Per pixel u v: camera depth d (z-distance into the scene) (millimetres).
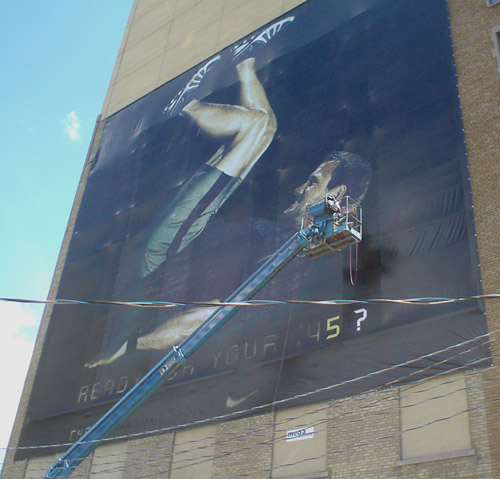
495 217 22562
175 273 32000
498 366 18516
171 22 48031
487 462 18391
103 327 33344
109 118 45438
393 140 27375
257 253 29016
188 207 34156
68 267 38125
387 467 20203
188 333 29391
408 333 22172
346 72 31828
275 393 24344
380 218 25516
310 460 22125
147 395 21000
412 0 31609
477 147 24609
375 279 24172
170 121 40094
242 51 39125
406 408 20875
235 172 33188
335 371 23172
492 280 21359
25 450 31656
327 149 29656
